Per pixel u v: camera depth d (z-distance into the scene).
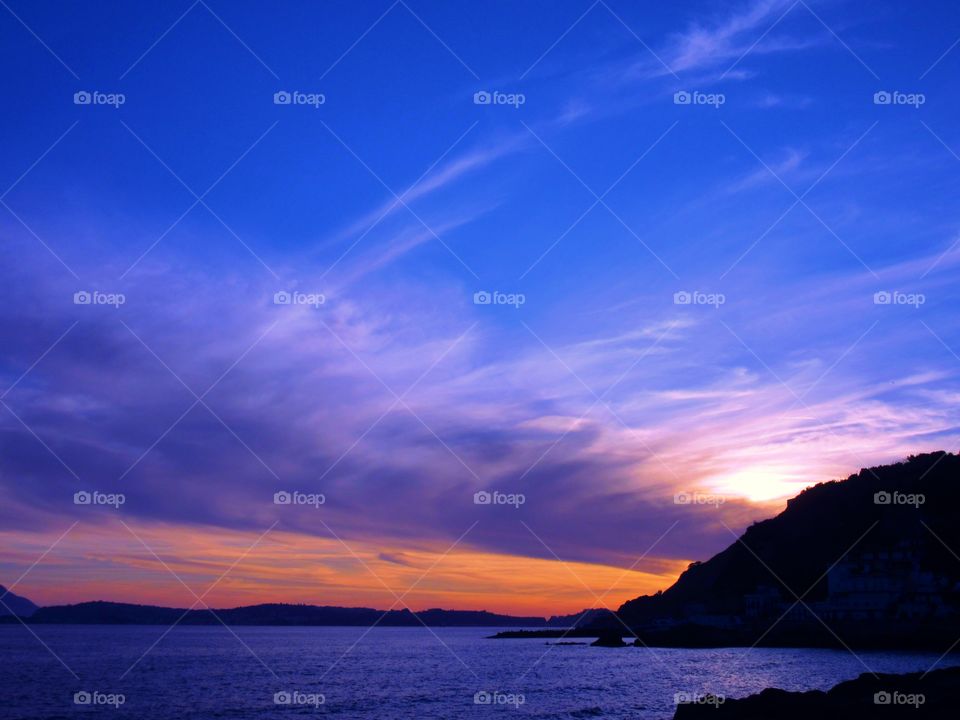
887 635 140.38
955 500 189.00
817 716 40.19
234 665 120.75
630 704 68.31
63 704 70.50
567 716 61.41
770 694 43.94
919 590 153.25
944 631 135.25
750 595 181.25
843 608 156.38
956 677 47.38
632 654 142.75
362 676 100.12
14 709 67.12
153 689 83.31
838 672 95.50
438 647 193.75
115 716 63.09
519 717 61.09
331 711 65.88
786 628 155.88
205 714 64.31
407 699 73.81
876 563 171.62
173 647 182.25
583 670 106.69
